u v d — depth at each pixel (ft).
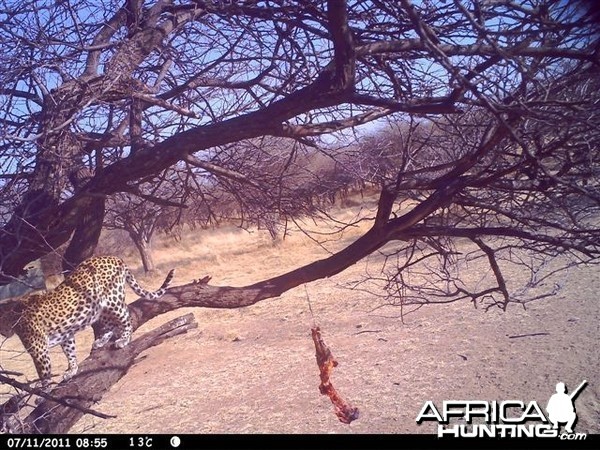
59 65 14.32
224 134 12.86
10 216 14.80
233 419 28.07
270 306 52.11
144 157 13.61
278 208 17.49
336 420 26.08
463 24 13.15
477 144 14.47
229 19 15.56
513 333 34.09
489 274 44.52
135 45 15.28
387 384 29.50
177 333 17.57
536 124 13.30
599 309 35.19
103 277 17.76
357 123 12.98
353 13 14.85
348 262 15.35
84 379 15.70
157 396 32.94
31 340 17.47
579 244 13.32
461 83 10.07
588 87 12.34
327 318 45.06
